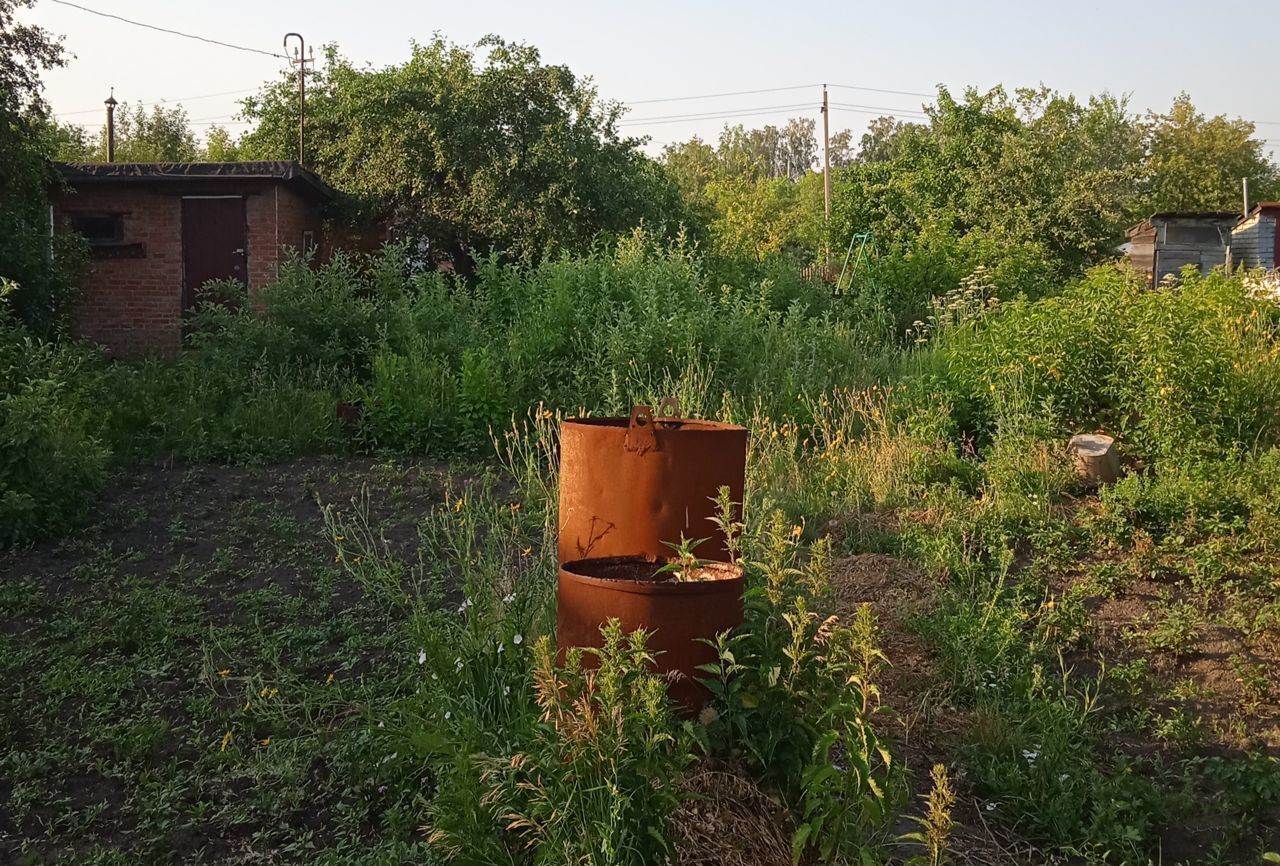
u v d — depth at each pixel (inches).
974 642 200.8
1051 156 978.7
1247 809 156.6
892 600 231.6
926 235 815.1
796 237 2071.9
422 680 179.9
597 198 832.3
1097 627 222.4
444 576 243.6
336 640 215.9
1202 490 286.0
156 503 319.0
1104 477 315.0
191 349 595.2
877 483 310.2
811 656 135.5
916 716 181.6
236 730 177.3
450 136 799.1
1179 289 396.2
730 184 2290.8
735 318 455.2
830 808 123.6
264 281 636.1
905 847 144.7
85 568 257.1
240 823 149.2
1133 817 155.3
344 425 403.5
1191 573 244.8
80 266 574.6
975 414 374.9
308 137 855.1
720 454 154.3
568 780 120.3
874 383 420.8
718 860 123.2
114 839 146.8
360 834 147.6
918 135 1067.9
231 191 636.1
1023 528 275.9
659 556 153.2
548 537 211.3
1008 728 179.5
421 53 853.2
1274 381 343.0
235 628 217.5
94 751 169.9
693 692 136.4
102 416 390.0
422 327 481.1
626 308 431.8
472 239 828.6
